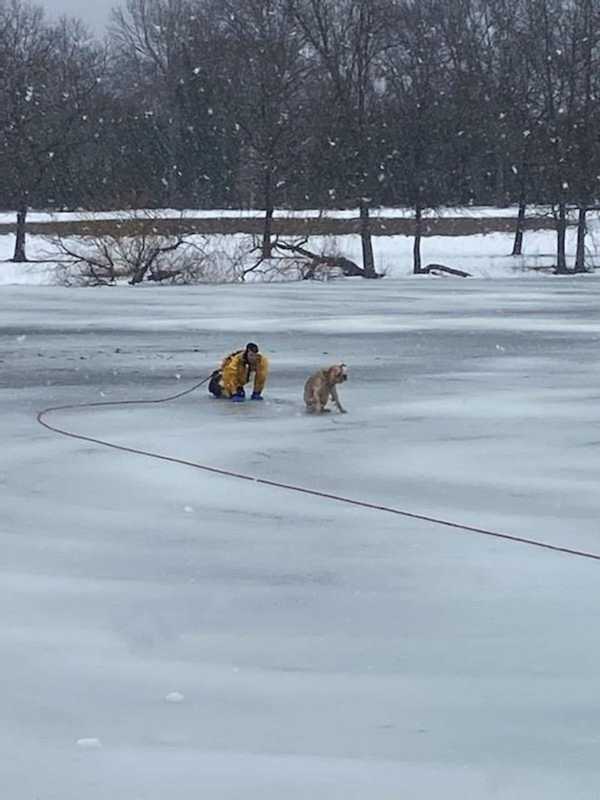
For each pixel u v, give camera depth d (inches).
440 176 3395.7
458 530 529.7
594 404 887.1
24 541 513.7
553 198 3095.5
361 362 1161.4
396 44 3794.3
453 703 341.1
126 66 4633.4
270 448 718.5
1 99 3110.2
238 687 353.4
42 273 2824.8
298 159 3004.4
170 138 3964.1
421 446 723.4
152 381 1029.2
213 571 469.4
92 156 3818.9
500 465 668.1
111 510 567.5
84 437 754.2
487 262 3230.8
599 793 290.4
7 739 319.3
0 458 687.7
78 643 390.0
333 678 360.2
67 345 1328.7
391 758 308.0
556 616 414.3
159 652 381.7
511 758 308.0
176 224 2731.3
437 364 1144.8
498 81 3816.4
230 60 3809.1
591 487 613.6
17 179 3004.4
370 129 3046.3
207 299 2127.2
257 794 290.4
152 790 292.0
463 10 4217.5
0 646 387.2
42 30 4525.1
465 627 403.5
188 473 647.8
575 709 336.5
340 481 629.9
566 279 2851.9
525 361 1167.6
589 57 3061.0
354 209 3277.6
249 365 910.4
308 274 2856.8
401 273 3065.9
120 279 2677.2
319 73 3137.3
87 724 328.2
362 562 481.4
